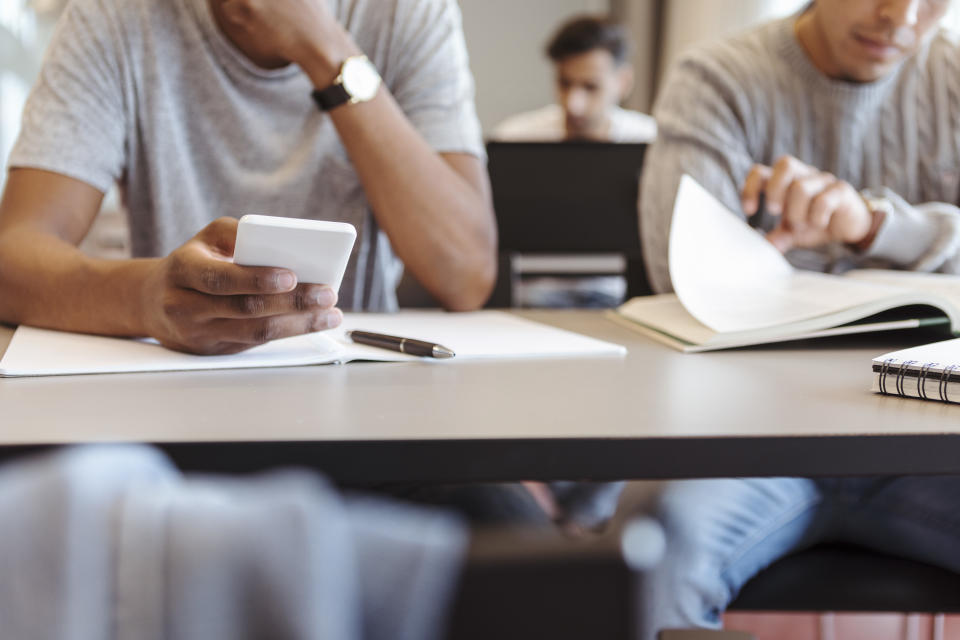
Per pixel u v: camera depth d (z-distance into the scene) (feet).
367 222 3.68
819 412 1.37
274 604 0.73
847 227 3.06
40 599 0.69
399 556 0.80
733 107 4.05
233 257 1.80
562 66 11.19
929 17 3.52
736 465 1.22
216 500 0.75
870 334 2.30
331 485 1.20
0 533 0.70
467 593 0.84
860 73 3.76
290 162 3.59
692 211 2.58
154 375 1.73
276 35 2.97
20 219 2.85
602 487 1.99
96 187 3.12
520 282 6.43
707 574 1.82
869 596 1.95
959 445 1.24
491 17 15.08
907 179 4.04
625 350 2.06
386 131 3.08
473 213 3.24
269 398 1.49
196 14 3.40
